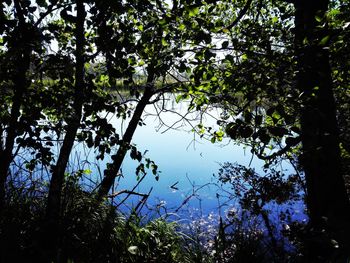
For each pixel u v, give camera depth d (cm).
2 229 359
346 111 536
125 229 431
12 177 429
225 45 365
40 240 359
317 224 398
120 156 461
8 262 333
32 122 371
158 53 411
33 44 321
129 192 521
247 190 558
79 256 376
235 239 456
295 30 387
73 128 383
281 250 421
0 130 372
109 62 365
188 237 483
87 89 389
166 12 361
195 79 388
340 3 543
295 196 554
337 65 429
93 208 439
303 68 348
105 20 339
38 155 383
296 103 313
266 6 660
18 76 359
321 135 351
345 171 503
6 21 312
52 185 377
